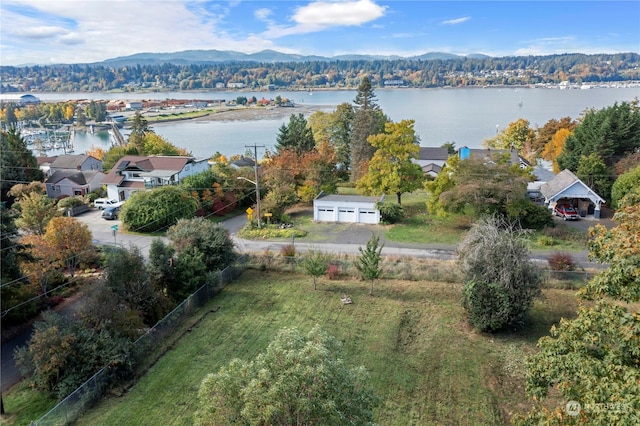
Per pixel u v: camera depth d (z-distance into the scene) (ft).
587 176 145.48
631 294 31.81
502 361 64.13
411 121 142.92
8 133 174.91
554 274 87.45
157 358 66.08
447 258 104.01
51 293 88.99
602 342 32.68
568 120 238.27
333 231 129.80
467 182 120.16
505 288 70.90
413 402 55.31
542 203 150.82
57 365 57.00
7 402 58.18
